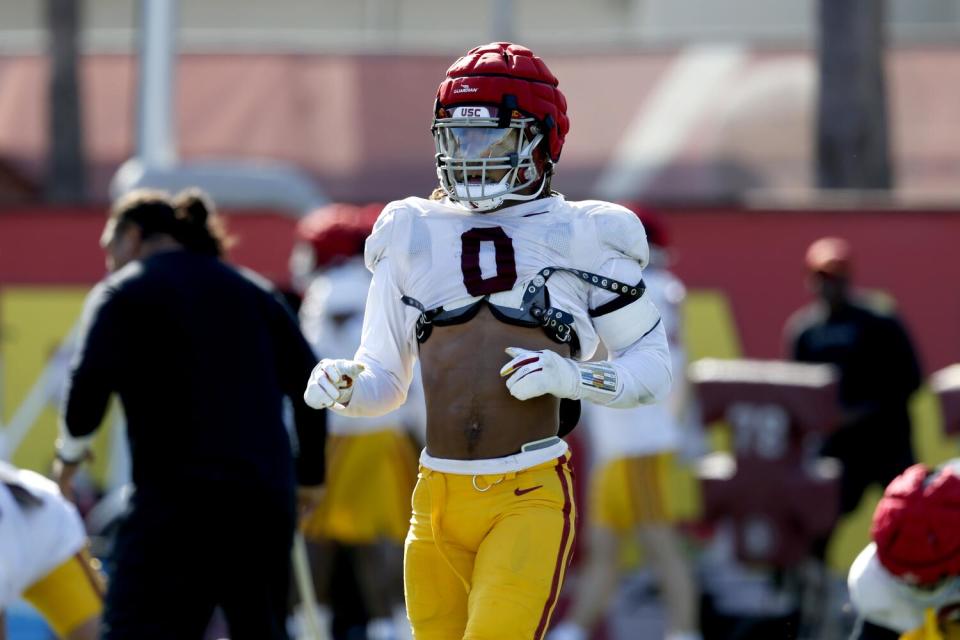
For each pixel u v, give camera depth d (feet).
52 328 109.40
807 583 87.04
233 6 253.65
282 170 115.24
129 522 55.62
